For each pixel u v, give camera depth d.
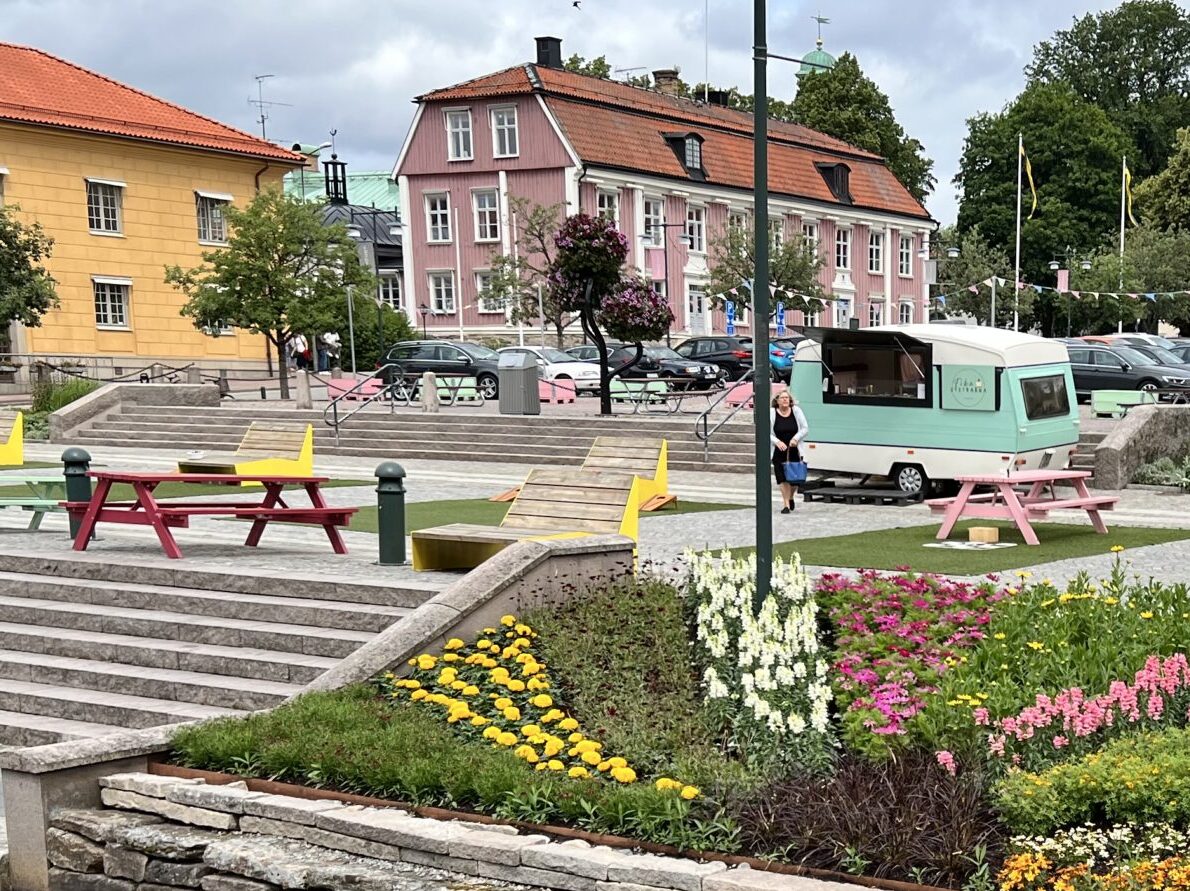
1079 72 97.25
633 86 64.19
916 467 20.94
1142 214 80.25
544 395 37.78
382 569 12.20
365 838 7.09
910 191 86.12
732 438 26.22
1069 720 6.90
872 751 7.14
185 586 12.08
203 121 50.09
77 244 44.97
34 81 45.47
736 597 10.02
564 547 10.72
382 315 48.84
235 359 50.09
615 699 8.62
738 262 56.34
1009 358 20.06
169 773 8.18
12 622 12.06
